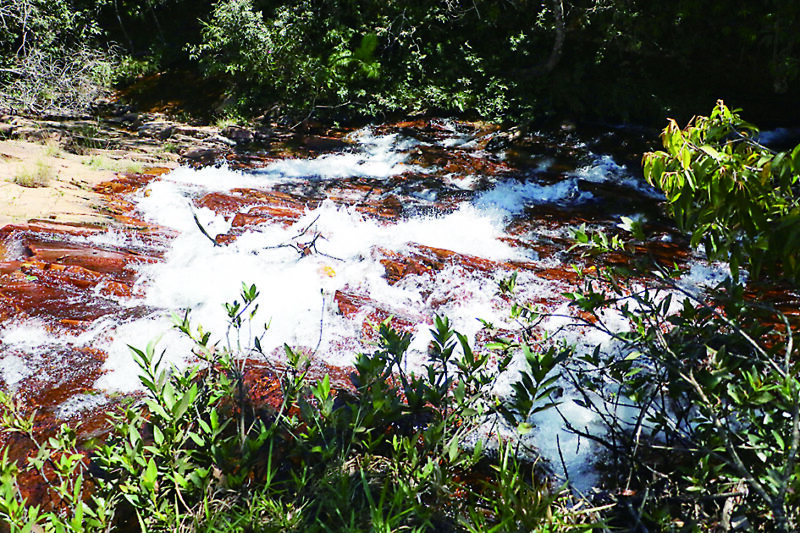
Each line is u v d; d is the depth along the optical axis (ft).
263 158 38.55
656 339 9.29
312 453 9.15
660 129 44.32
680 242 25.76
